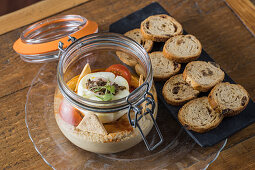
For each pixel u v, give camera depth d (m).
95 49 0.36
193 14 0.49
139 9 0.49
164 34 0.45
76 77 0.36
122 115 0.33
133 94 0.30
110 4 0.51
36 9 0.50
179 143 0.38
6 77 0.44
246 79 0.43
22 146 0.39
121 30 0.47
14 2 0.76
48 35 0.44
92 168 0.36
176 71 0.42
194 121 0.38
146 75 0.32
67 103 0.33
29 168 0.38
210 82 0.41
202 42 0.47
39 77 0.43
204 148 0.37
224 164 0.38
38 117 0.39
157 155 0.37
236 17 0.49
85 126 0.33
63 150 0.37
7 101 0.42
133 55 0.35
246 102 0.39
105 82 0.34
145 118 0.34
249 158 0.38
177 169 0.36
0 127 0.40
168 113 0.40
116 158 0.37
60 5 0.51
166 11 0.48
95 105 0.31
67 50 0.33
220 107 0.38
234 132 0.38
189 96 0.40
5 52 0.46
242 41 0.46
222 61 0.45
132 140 0.34
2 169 0.38
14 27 0.49
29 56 0.42
